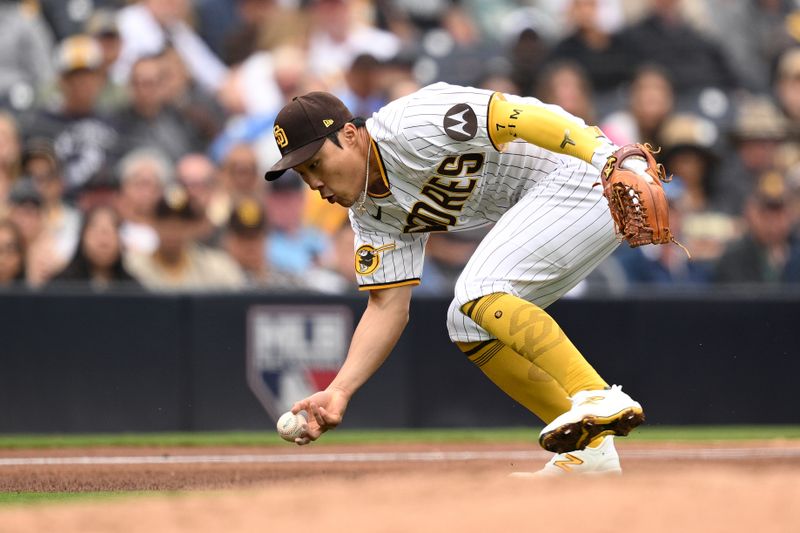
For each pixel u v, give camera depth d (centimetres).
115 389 2653
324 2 3841
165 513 960
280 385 2747
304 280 3192
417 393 2820
